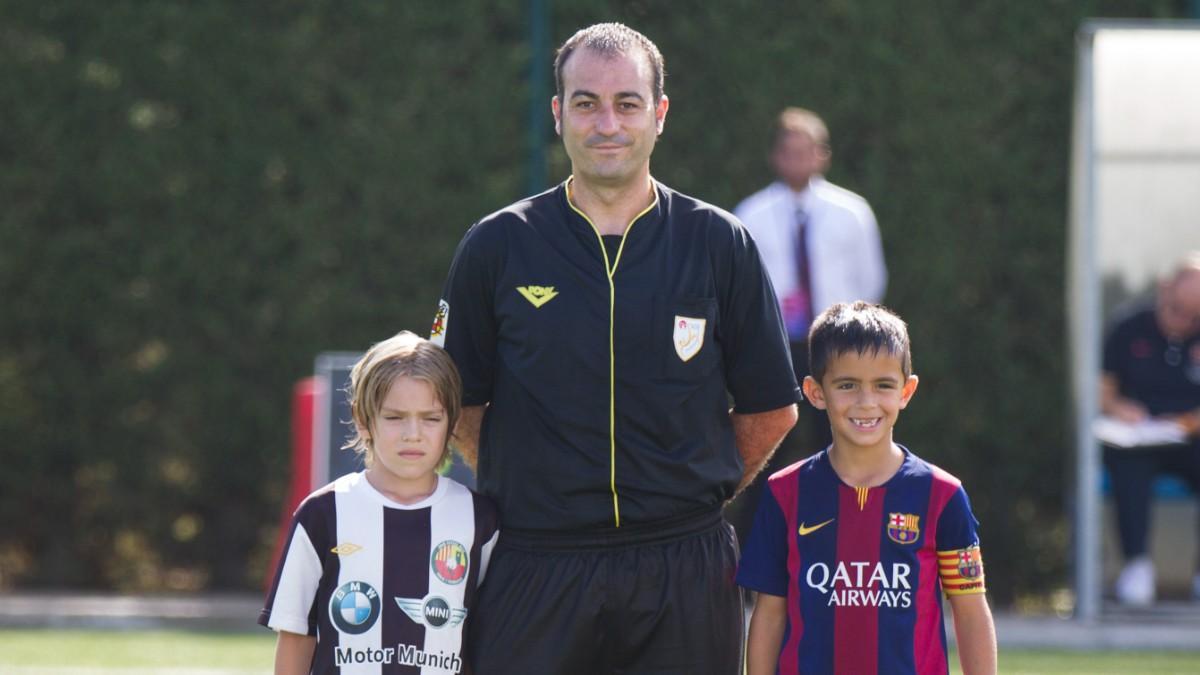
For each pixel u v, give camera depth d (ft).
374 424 38.99
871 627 38.60
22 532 91.20
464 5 87.76
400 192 87.76
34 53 88.94
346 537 38.58
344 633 38.29
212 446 89.15
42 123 88.94
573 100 37.65
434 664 38.52
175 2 88.33
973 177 86.28
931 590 39.06
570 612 37.91
